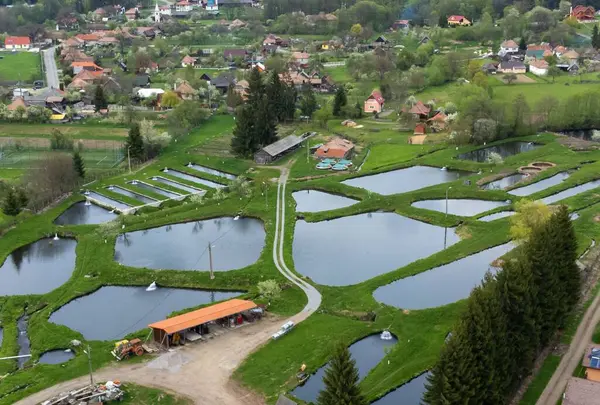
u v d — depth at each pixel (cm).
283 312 14850
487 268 16912
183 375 12488
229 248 18688
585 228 18850
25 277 17212
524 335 12025
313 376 12500
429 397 10556
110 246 18625
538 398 11581
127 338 13850
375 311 14775
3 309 15262
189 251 18488
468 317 10669
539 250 12744
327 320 14450
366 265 17412
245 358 13000
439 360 10500
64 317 15088
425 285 16150
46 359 13388
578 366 12450
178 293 16212
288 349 13288
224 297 15925
